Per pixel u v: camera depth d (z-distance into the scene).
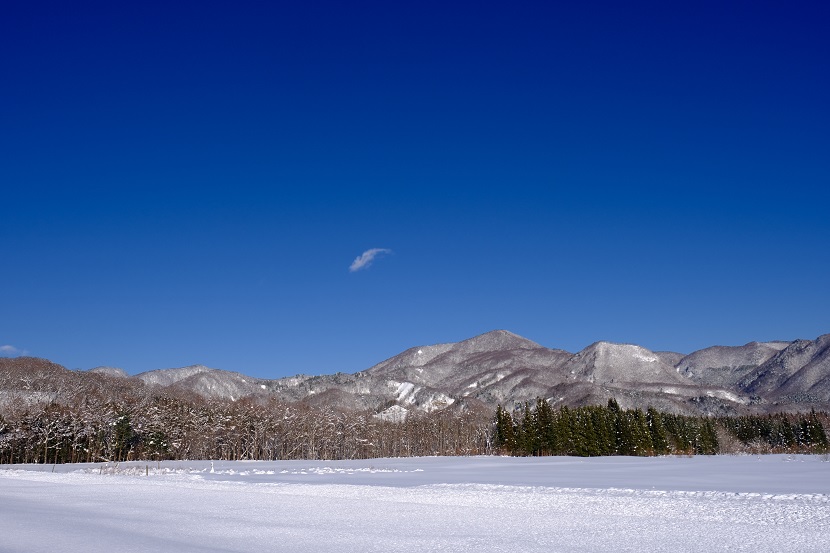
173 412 142.00
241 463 102.50
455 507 30.11
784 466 75.06
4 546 19.09
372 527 24.03
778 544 20.05
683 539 21.11
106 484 44.19
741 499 32.22
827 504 29.44
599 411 158.62
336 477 56.50
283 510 29.19
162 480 48.00
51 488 41.16
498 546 19.92
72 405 137.00
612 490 37.66
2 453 114.69
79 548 18.84
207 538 21.30
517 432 159.25
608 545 20.08
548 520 25.75
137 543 19.91
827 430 189.12
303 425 158.00
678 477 54.91
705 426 175.25
